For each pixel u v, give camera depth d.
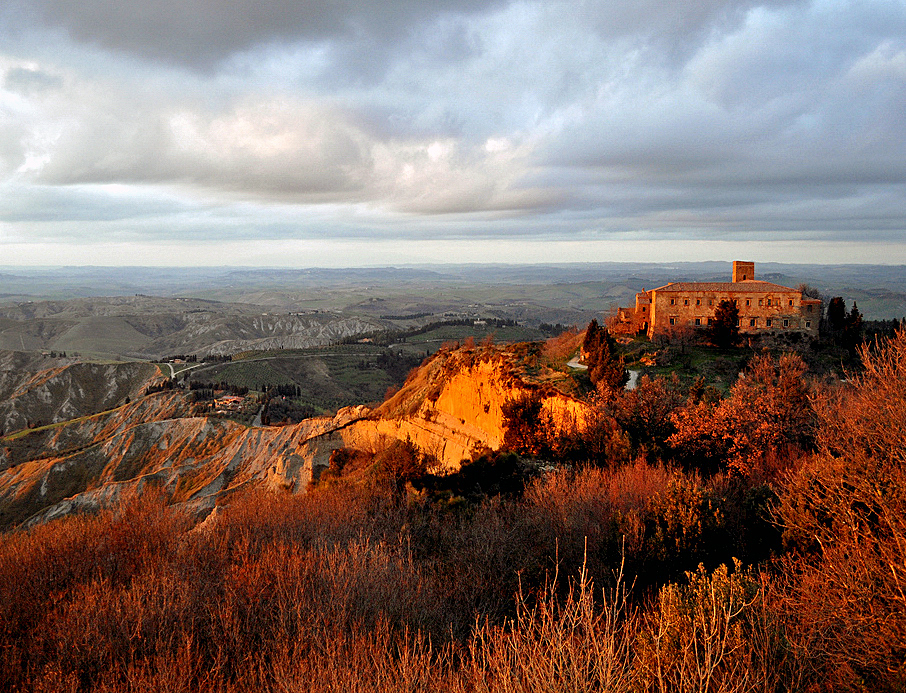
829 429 30.84
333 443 90.38
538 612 23.64
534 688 13.67
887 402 26.30
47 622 26.50
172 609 25.78
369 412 94.75
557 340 83.12
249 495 73.00
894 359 30.47
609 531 27.58
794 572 20.94
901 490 19.25
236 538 37.41
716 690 12.70
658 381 49.75
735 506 31.19
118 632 24.38
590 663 13.75
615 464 39.25
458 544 33.03
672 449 40.72
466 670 17.22
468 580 27.83
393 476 49.59
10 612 28.94
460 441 67.56
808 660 14.34
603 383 53.16
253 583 27.11
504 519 35.41
